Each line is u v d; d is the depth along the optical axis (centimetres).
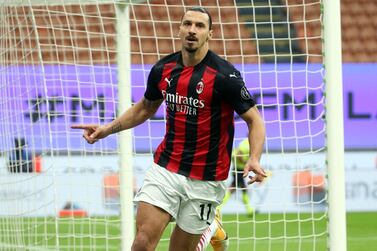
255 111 2067
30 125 3262
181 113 2095
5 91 3131
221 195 2177
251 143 2033
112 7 4009
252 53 5300
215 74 2045
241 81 2047
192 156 2102
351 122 5397
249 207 4484
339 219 2502
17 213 3130
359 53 5969
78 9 4169
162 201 2103
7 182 3177
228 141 2127
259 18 5488
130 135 3047
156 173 2133
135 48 5103
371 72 5456
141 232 2081
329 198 2514
